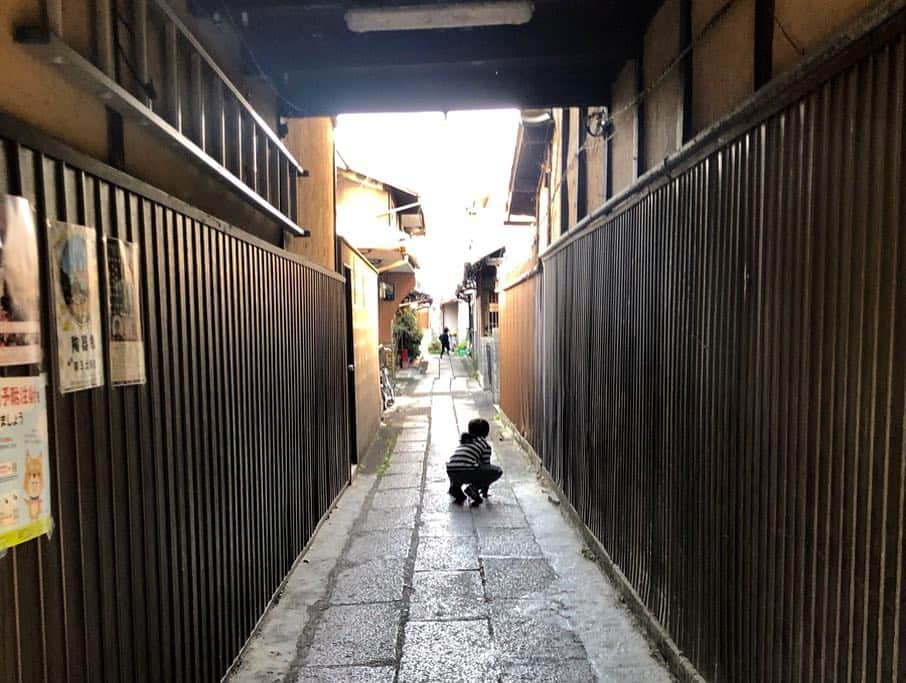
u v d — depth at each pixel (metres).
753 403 2.22
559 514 5.66
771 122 2.09
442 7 3.04
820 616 1.82
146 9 2.38
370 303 9.65
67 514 1.74
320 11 3.43
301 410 4.69
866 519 1.61
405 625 3.54
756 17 2.28
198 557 2.70
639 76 3.83
